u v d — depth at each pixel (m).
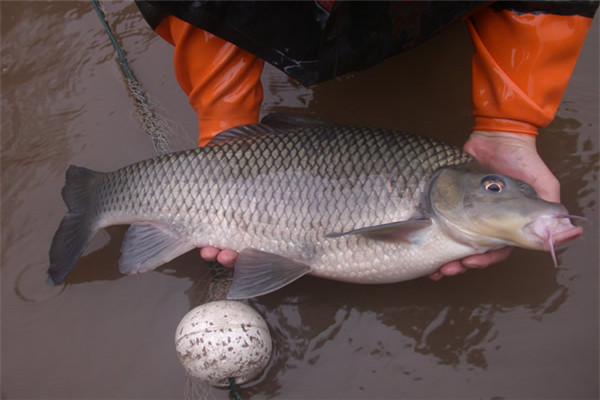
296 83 1.19
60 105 1.20
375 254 0.94
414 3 0.94
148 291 1.04
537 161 0.99
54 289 1.04
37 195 1.12
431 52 1.21
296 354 0.98
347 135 0.95
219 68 1.00
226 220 0.96
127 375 0.98
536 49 0.96
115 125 1.17
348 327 0.99
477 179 0.92
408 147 0.95
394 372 0.96
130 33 1.26
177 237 0.98
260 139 0.97
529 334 0.98
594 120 1.12
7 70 1.24
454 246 0.93
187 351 0.92
